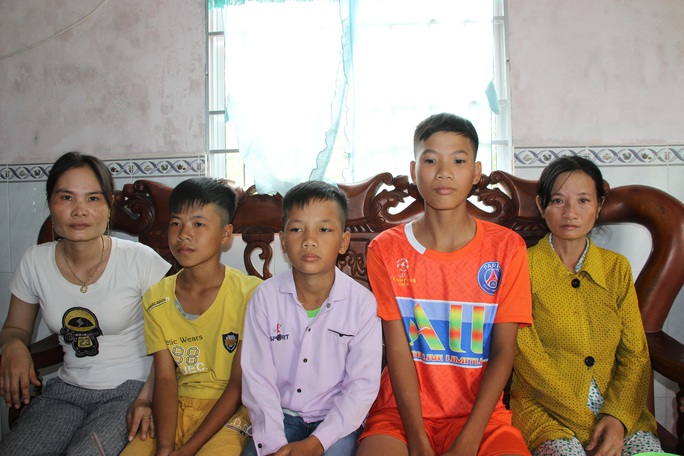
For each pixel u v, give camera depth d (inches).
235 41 77.2
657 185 75.7
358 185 67.1
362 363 50.8
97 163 57.2
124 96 81.5
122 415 54.4
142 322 61.4
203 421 51.0
